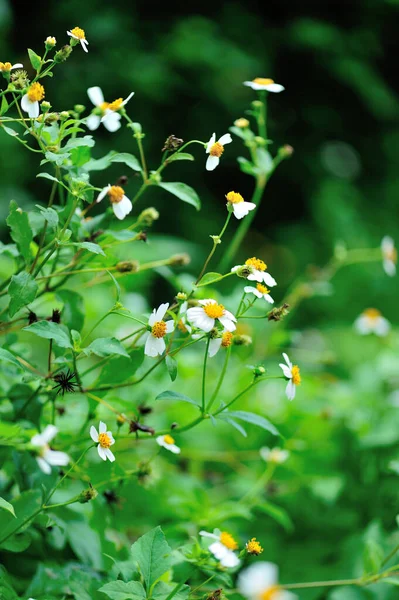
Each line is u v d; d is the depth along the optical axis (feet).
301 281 5.97
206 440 5.28
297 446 5.16
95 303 5.39
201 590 4.47
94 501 4.33
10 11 11.21
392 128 13.23
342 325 9.28
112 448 4.71
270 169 4.83
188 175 11.80
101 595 4.18
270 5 13.05
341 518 5.06
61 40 11.67
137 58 11.52
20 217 4.20
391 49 13.61
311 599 4.77
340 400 5.39
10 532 4.17
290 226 12.17
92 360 5.32
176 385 5.21
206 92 11.67
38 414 4.32
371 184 13.26
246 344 4.28
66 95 11.24
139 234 4.34
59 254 4.38
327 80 12.72
